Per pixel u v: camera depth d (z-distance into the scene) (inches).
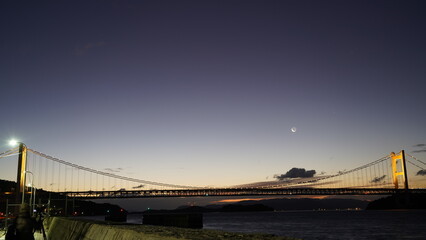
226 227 4798.2
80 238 373.1
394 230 3619.6
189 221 2160.4
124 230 247.0
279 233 3513.8
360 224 4963.1
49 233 837.8
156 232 228.7
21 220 376.2
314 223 5698.8
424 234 3070.9
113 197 6619.1
